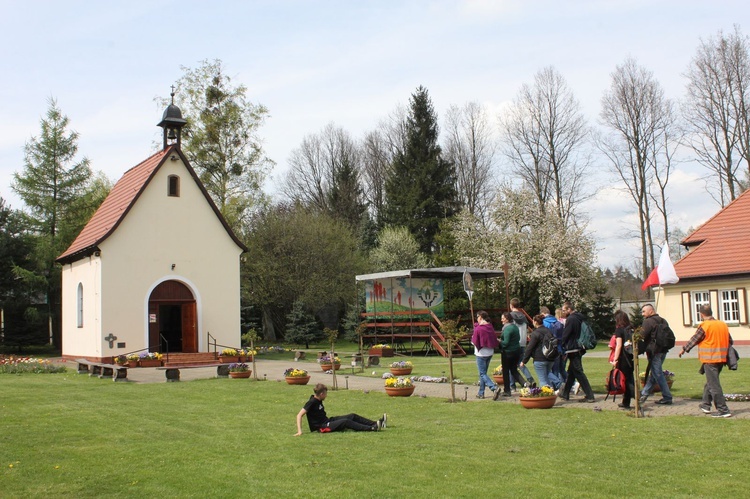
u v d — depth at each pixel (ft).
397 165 217.77
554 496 25.57
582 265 149.28
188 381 73.46
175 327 119.14
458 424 40.52
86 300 107.24
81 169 144.66
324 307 182.91
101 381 74.90
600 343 139.85
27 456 35.42
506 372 51.42
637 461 30.17
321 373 77.15
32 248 138.21
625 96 158.51
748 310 108.37
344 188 230.27
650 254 161.58
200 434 40.68
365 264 183.32
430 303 120.47
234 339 111.96
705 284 113.39
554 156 173.17
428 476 28.68
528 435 36.45
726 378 57.67
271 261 164.14
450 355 50.44
